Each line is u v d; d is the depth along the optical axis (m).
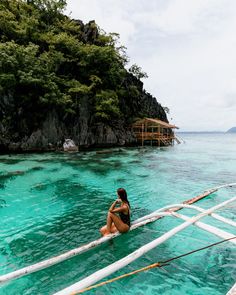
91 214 9.17
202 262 5.74
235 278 5.16
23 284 4.94
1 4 33.94
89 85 37.69
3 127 26.09
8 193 11.84
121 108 42.97
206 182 14.91
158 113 56.81
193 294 4.69
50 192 12.12
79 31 41.53
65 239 7.08
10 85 25.33
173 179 15.62
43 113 29.23
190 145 53.03
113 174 16.81
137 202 10.84
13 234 7.45
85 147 33.88
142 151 32.97
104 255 6.01
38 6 41.12
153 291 4.75
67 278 5.14
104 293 4.68
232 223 6.27
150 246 4.91
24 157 23.70
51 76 29.72
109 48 37.84
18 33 32.00
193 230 7.51
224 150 38.44
